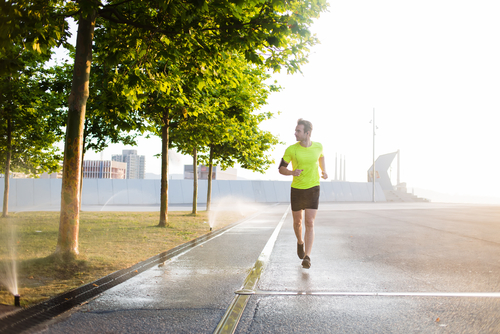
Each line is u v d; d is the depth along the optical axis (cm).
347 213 1902
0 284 412
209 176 2122
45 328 271
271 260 567
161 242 791
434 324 278
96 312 309
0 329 267
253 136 1855
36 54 635
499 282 411
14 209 2802
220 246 729
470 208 2583
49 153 2050
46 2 551
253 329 269
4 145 1541
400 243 756
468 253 621
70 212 563
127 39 669
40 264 518
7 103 1391
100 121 1576
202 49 636
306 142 509
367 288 387
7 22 534
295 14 575
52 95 1479
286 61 646
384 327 272
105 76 805
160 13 605
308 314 302
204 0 505
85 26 577
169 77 765
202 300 344
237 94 1150
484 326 273
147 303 334
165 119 1177
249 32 584
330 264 530
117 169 15862
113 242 782
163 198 1184
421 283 408
